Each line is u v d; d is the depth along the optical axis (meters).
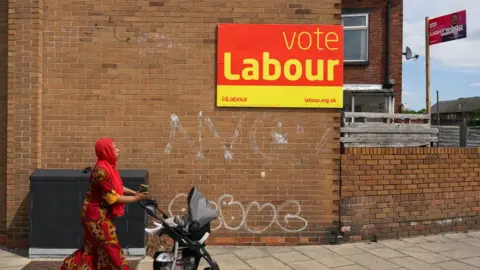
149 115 6.52
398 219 7.04
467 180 7.54
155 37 6.52
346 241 6.74
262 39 6.56
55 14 6.43
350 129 7.00
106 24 6.48
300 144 6.64
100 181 4.09
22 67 6.31
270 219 6.62
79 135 6.46
